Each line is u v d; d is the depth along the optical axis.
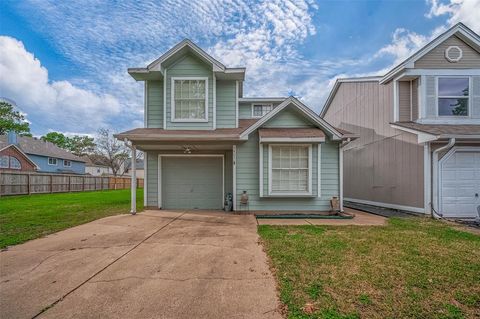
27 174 17.14
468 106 9.57
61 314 2.75
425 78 9.63
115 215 8.49
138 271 3.84
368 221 7.83
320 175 9.02
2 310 2.81
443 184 8.63
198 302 2.98
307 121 9.23
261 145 8.80
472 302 2.96
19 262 4.19
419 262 4.15
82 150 53.44
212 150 10.05
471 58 9.65
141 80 9.87
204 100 9.65
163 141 8.47
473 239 5.59
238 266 4.03
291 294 3.13
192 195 10.09
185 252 4.70
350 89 14.22
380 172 11.47
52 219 7.76
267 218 8.37
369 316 2.69
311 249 4.79
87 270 3.87
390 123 10.08
